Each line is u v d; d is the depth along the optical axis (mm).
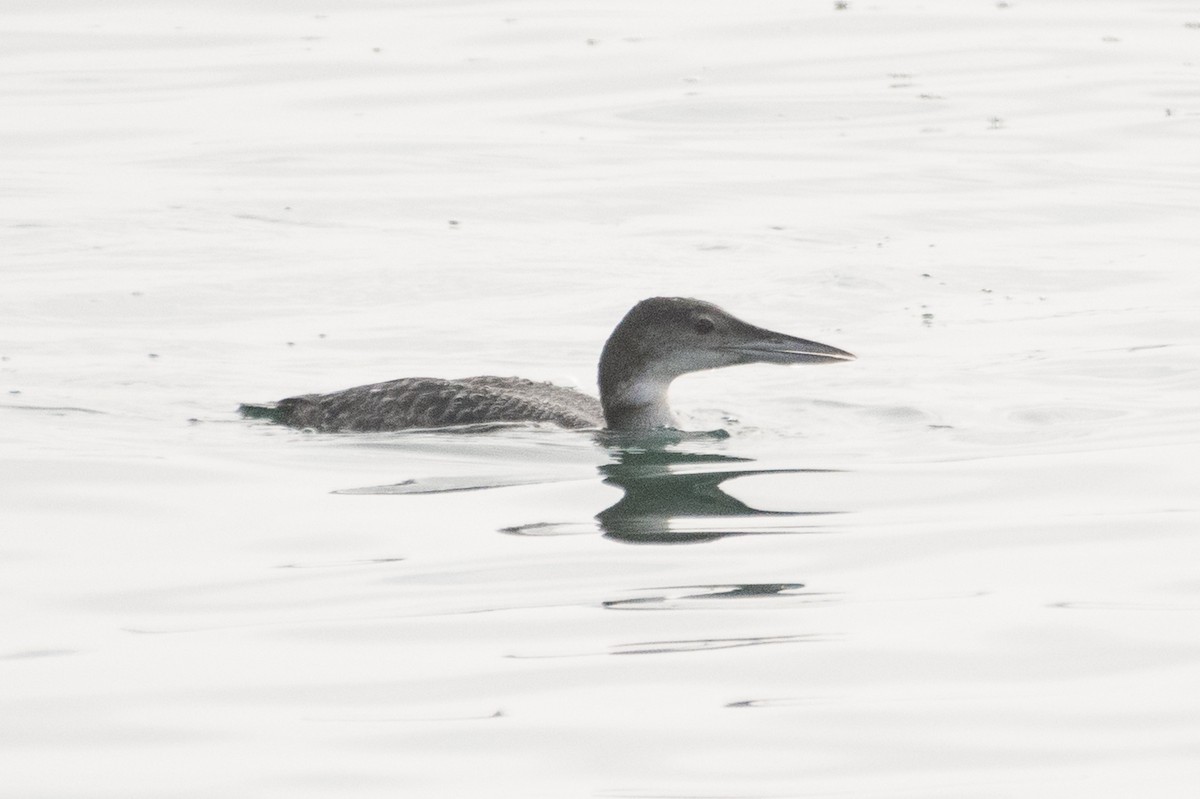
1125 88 26500
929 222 20859
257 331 17109
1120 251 19469
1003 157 23500
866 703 8273
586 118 25750
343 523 11227
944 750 7773
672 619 9398
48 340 16719
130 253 19766
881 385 15125
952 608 9500
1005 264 19062
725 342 13992
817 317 17391
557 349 16562
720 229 20719
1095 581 9891
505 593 9852
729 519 11289
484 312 17734
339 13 31484
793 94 26656
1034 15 30719
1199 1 31641
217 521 11273
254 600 9789
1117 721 8023
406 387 14070
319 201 22000
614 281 18734
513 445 13305
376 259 19594
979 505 11508
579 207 21750
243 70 28047
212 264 19359
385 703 8359
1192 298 17484
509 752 7805
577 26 30266
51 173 23250
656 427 14055
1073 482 11977
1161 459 12445
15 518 11336
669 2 31875
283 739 7977
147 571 10312
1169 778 7441
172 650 9055
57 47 29281
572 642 9086
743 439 13648
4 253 19812
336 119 25688
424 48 29078
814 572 10180
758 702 8312
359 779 7578
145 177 23094
